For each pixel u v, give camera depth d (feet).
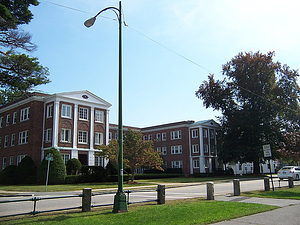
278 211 31.30
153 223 24.44
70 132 114.11
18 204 42.55
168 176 148.56
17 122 124.67
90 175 102.89
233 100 157.79
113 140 101.60
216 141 173.88
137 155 98.89
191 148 168.35
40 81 67.21
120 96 34.30
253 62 147.02
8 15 59.98
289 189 59.36
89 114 121.70
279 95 146.82
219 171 165.27
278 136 138.21
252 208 32.37
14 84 64.69
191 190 66.39
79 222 24.67
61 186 83.92
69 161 103.76
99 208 35.19
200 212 29.53
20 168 102.83
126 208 31.01
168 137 180.75
